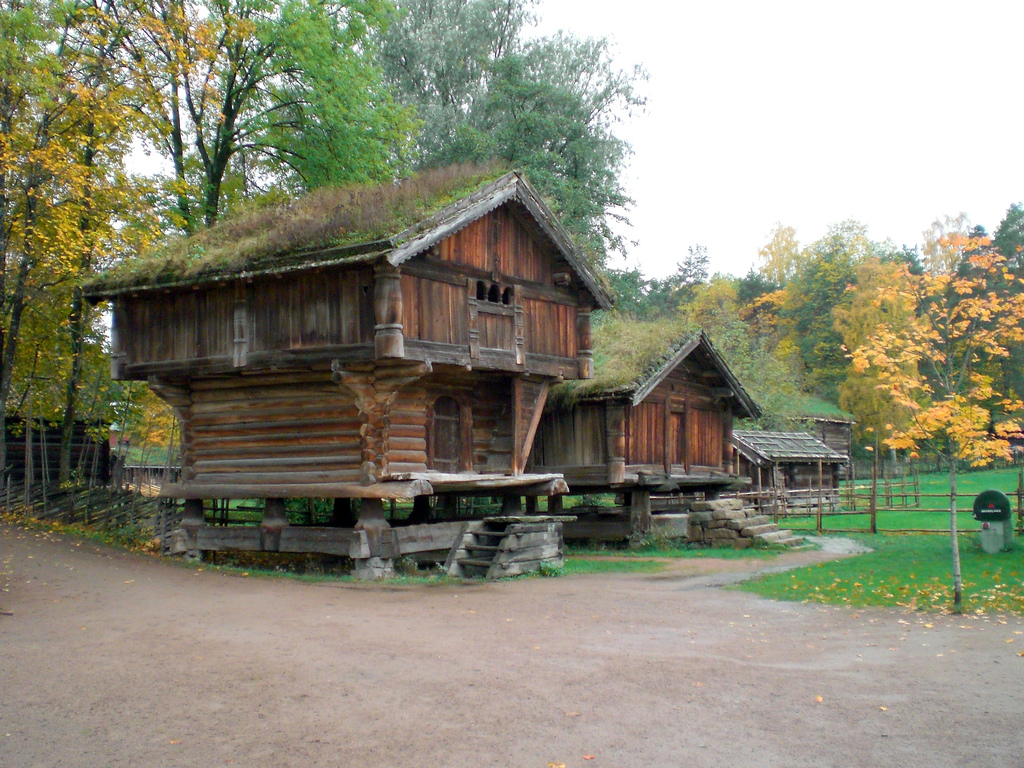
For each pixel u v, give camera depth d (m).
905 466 50.94
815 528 26.02
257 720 6.84
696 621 11.08
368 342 14.50
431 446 16.95
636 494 22.19
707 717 6.92
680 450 23.44
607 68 41.38
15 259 21.80
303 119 26.48
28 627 10.30
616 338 23.02
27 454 23.31
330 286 14.95
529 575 15.98
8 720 6.84
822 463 40.12
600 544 22.95
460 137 37.22
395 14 29.06
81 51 21.84
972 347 13.23
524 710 7.10
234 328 15.93
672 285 87.00
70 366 25.09
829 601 12.37
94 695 7.47
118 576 14.56
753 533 21.52
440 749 6.24
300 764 5.97
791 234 79.81
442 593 13.59
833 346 61.69
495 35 41.84
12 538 17.72
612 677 8.09
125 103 22.23
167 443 39.97
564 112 39.81
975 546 17.62
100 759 6.07
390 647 9.34
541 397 18.27
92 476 27.78
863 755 6.09
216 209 26.81
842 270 65.19
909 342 13.16
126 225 22.14
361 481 15.52
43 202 20.00
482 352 16.06
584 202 37.59
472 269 16.00
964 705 7.13
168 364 16.89
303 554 18.56
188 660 8.67
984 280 13.24
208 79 24.23
